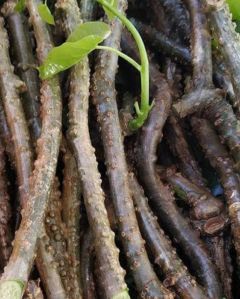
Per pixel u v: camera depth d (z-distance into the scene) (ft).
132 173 0.81
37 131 0.80
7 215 0.74
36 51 0.86
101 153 0.84
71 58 0.76
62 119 0.80
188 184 0.84
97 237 0.69
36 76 0.85
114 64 0.85
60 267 0.70
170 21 1.03
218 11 0.87
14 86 0.79
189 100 0.87
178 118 0.90
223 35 0.86
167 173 0.86
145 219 0.77
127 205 0.74
